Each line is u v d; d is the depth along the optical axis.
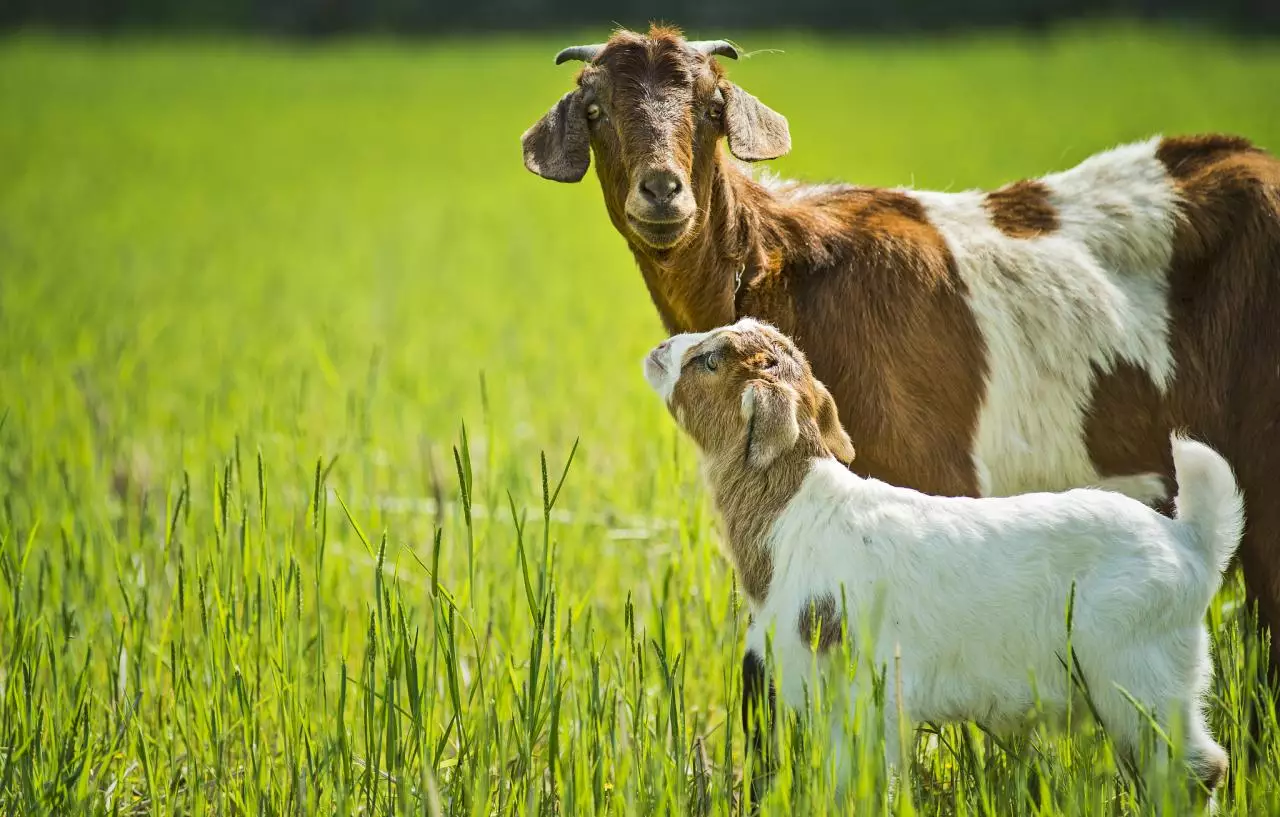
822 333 9.09
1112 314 9.24
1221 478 7.63
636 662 8.77
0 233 32.47
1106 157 9.91
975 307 9.20
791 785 7.27
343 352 20.56
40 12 91.88
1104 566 7.50
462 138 50.09
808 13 79.06
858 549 7.69
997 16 76.56
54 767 8.03
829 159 34.12
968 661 7.57
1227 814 7.70
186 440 14.77
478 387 18.06
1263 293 9.09
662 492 12.11
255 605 8.77
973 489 9.05
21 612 9.70
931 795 8.12
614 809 7.70
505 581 11.13
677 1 81.94
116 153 47.00
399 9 90.56
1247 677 8.16
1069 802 7.17
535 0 88.31
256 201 38.41
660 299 9.61
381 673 8.90
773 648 7.85
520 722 8.07
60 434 14.59
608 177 9.27
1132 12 69.62
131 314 23.53
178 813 8.34
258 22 92.81
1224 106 40.53
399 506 12.70
